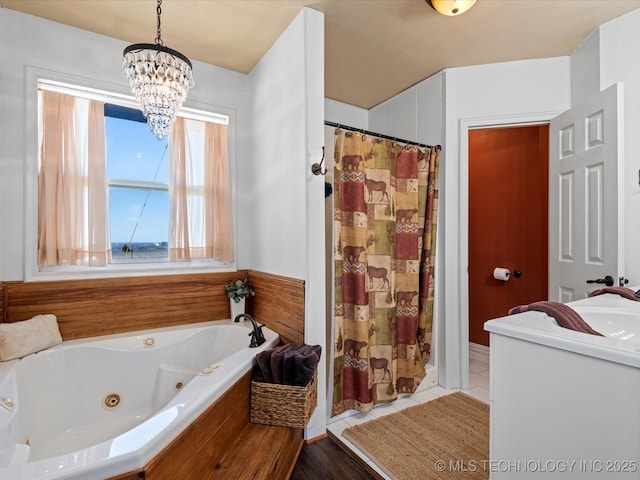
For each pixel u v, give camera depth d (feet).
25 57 6.14
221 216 8.11
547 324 3.27
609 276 5.95
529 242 9.62
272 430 5.04
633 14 6.20
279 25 6.54
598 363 2.60
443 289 8.33
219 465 4.17
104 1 5.84
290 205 6.48
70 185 6.46
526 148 9.73
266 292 7.35
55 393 5.57
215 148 8.13
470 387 8.25
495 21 6.48
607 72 6.54
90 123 6.65
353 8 6.08
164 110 4.75
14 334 5.29
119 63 7.00
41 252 6.21
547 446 2.93
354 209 6.63
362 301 6.59
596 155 6.31
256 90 8.13
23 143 6.10
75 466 2.61
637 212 6.10
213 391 4.09
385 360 7.28
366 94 9.89
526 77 7.88
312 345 5.90
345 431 6.14
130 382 6.29
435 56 7.78
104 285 6.77
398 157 7.77
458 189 8.24
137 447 2.87
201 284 7.86
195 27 6.61
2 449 3.96
